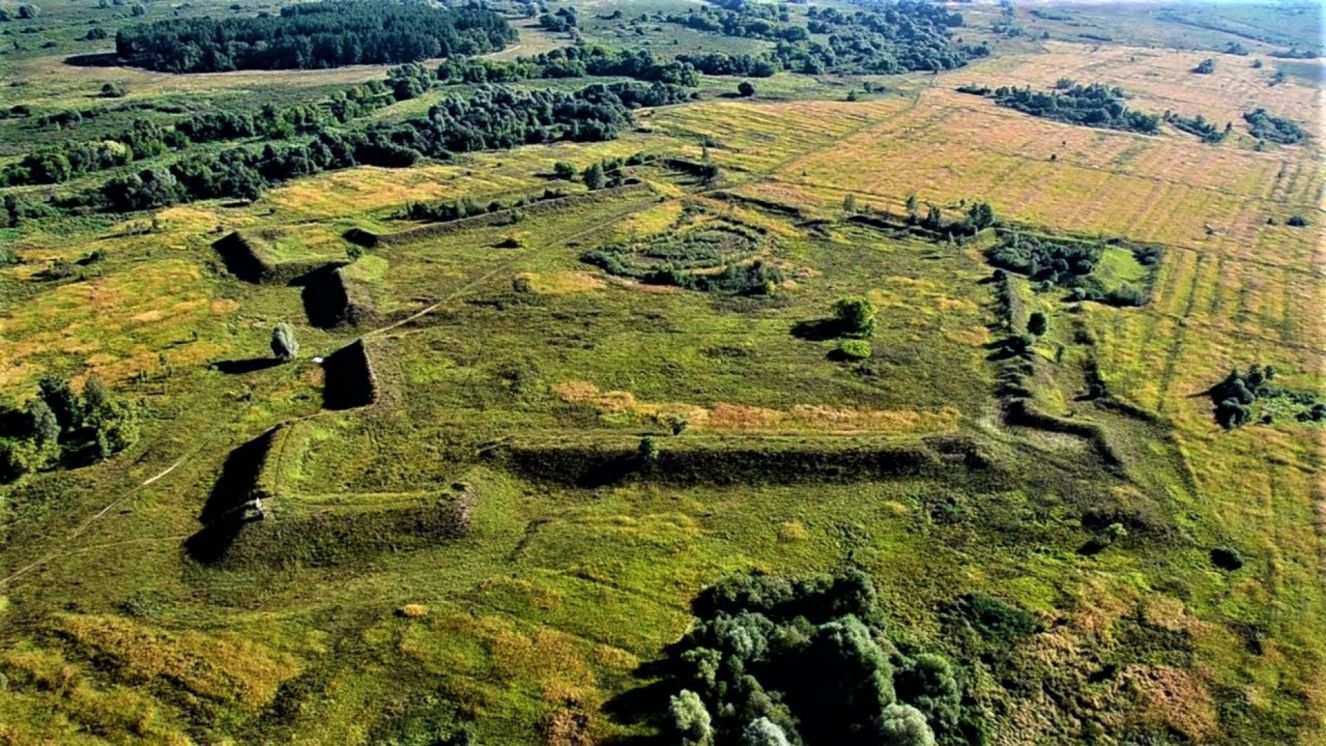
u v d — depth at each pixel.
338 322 91.12
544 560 59.47
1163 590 59.62
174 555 58.72
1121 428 78.56
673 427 73.88
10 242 109.19
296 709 47.88
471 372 81.38
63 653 50.69
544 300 96.62
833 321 94.38
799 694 50.03
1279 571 61.97
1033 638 55.00
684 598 56.66
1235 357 93.56
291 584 56.88
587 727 47.59
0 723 46.34
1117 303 105.50
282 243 110.31
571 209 127.12
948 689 50.00
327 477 66.25
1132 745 49.22
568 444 69.56
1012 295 102.25
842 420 76.38
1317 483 71.81
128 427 69.25
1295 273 117.00
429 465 68.19
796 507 65.75
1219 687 52.62
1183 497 69.31
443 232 115.81
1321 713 51.16
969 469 69.81
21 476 65.50
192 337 87.19
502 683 49.91
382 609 54.56
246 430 72.75
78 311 90.75
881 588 58.28
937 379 83.62
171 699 48.22
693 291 100.88
